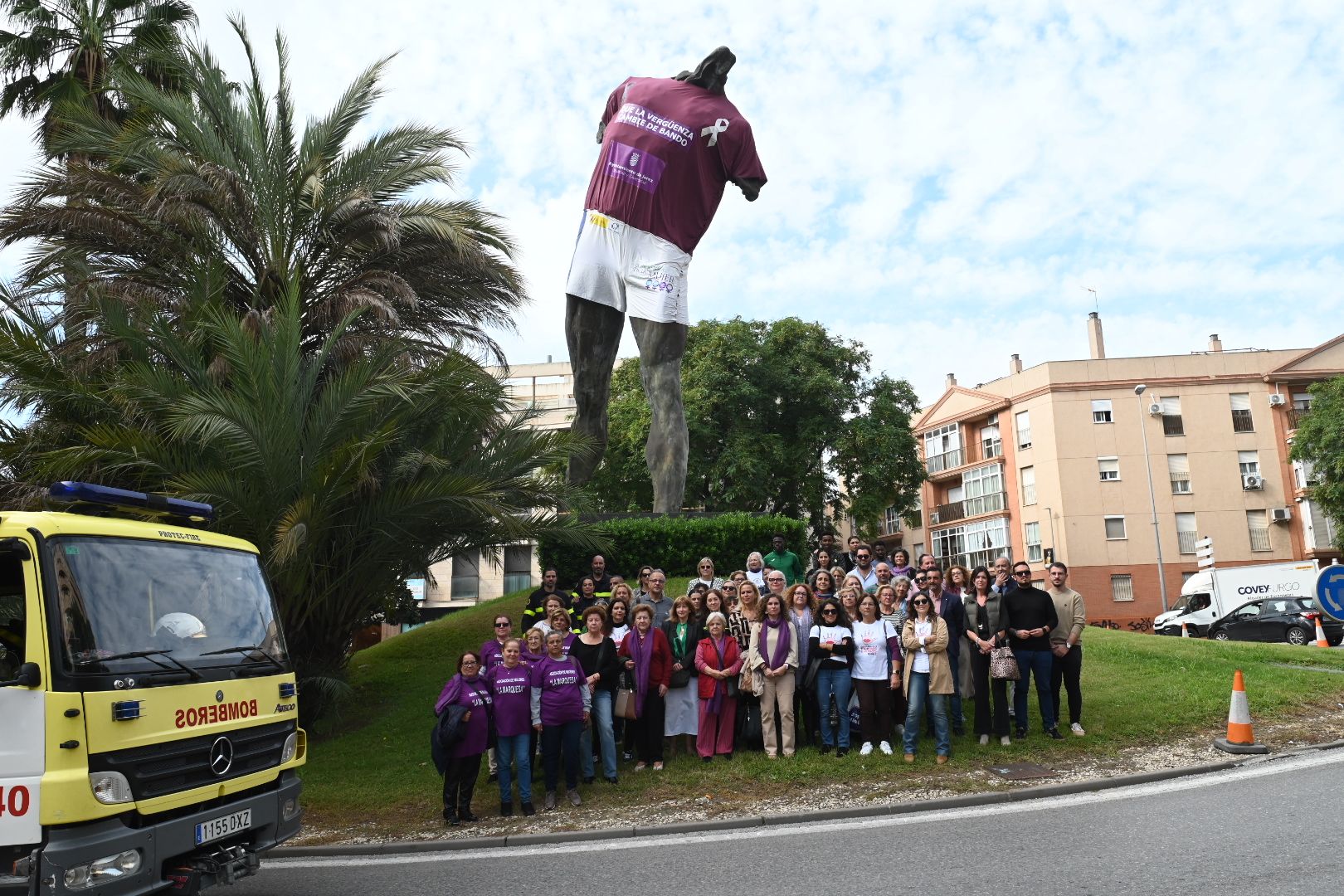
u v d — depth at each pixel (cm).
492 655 959
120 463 1083
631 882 638
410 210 1498
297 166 1497
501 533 1327
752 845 723
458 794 895
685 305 1741
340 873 733
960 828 726
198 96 1494
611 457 3256
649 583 1111
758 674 998
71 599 512
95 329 1368
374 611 1536
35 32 1889
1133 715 1069
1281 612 2530
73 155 1655
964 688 1044
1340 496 3459
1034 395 4653
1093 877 566
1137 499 4406
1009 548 4747
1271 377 4425
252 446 1099
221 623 603
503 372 1898
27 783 470
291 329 1168
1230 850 598
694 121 1725
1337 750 920
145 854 498
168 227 1406
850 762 956
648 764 998
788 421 3338
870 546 1334
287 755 629
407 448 1274
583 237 1741
